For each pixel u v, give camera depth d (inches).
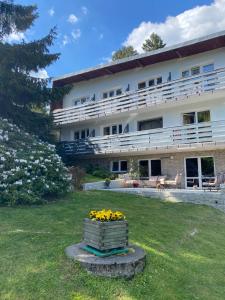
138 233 335.3
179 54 813.2
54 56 820.6
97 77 1037.2
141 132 834.2
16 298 185.9
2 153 477.1
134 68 939.3
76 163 1026.1
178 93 779.4
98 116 946.1
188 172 770.2
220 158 716.7
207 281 250.7
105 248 232.4
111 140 896.3
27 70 802.2
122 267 220.7
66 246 259.0
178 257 287.7
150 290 213.8
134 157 894.4
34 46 786.8
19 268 218.8
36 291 193.6
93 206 464.1
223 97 726.5
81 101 1086.4
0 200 416.2
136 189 677.3
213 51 776.3
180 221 436.8
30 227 316.2
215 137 700.7
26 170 471.5
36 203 441.7
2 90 724.7
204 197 569.9
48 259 232.8
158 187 721.0
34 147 573.0
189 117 796.6
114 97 923.4
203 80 725.3
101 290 201.8
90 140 946.7
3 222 328.2
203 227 426.3
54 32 818.8
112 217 242.4
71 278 209.6
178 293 219.6
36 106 845.8
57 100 853.8
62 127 1101.7
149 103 821.2
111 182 765.9
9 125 596.1
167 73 861.2
